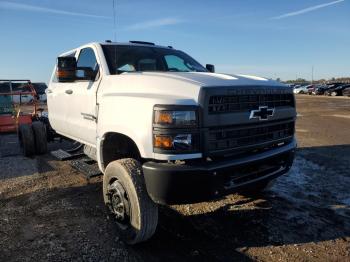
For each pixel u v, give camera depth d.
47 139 8.30
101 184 5.96
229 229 4.33
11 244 3.96
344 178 6.37
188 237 4.13
